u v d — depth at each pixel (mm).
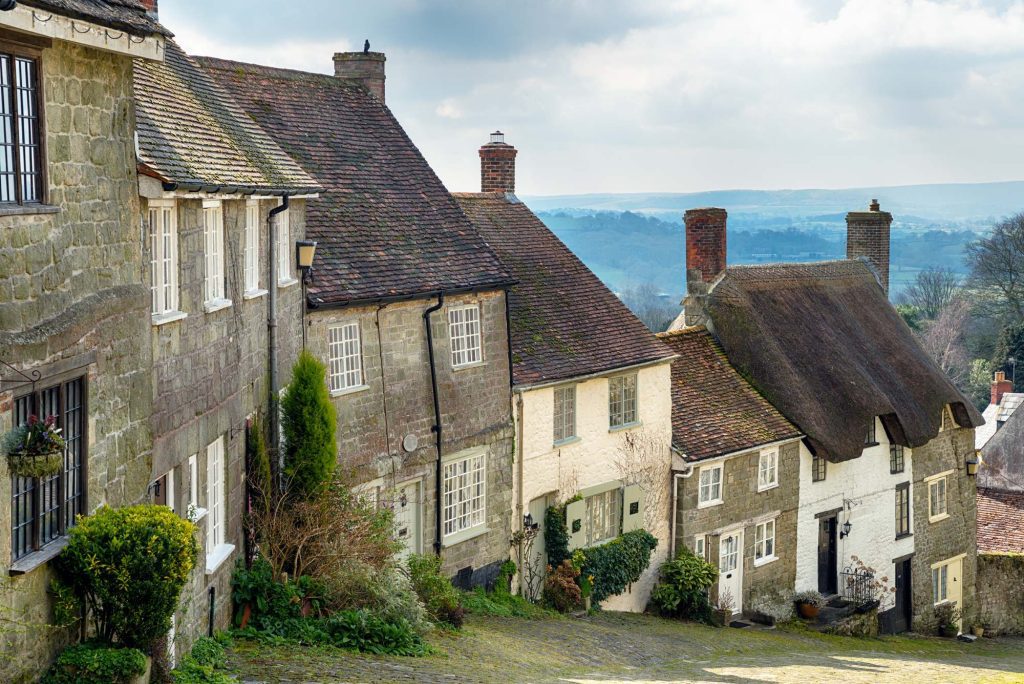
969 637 37062
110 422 12055
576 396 26844
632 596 28172
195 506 14922
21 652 10391
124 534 11266
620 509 28047
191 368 14664
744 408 31438
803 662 22703
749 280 35000
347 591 17938
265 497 17672
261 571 17172
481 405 24438
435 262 23688
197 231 14859
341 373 21219
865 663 23594
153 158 13578
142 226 12914
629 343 28672
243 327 17047
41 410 10703
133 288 12555
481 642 19609
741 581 30203
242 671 14164
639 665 20312
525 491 25625
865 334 36938
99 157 11805
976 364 68562
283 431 18688
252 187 16469
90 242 11609
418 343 22859
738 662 21719
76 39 10719
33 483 10656
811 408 32031
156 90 16469
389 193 24641
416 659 16734
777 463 31141
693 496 29125
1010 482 44531
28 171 10516
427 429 23047
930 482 37094
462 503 24141
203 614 15164
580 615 25750
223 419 16016
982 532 43031
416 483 22969
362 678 14469
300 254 19766
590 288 30000
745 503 30266
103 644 11531
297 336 19922
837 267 39219
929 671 22625
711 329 33656
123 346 12320
